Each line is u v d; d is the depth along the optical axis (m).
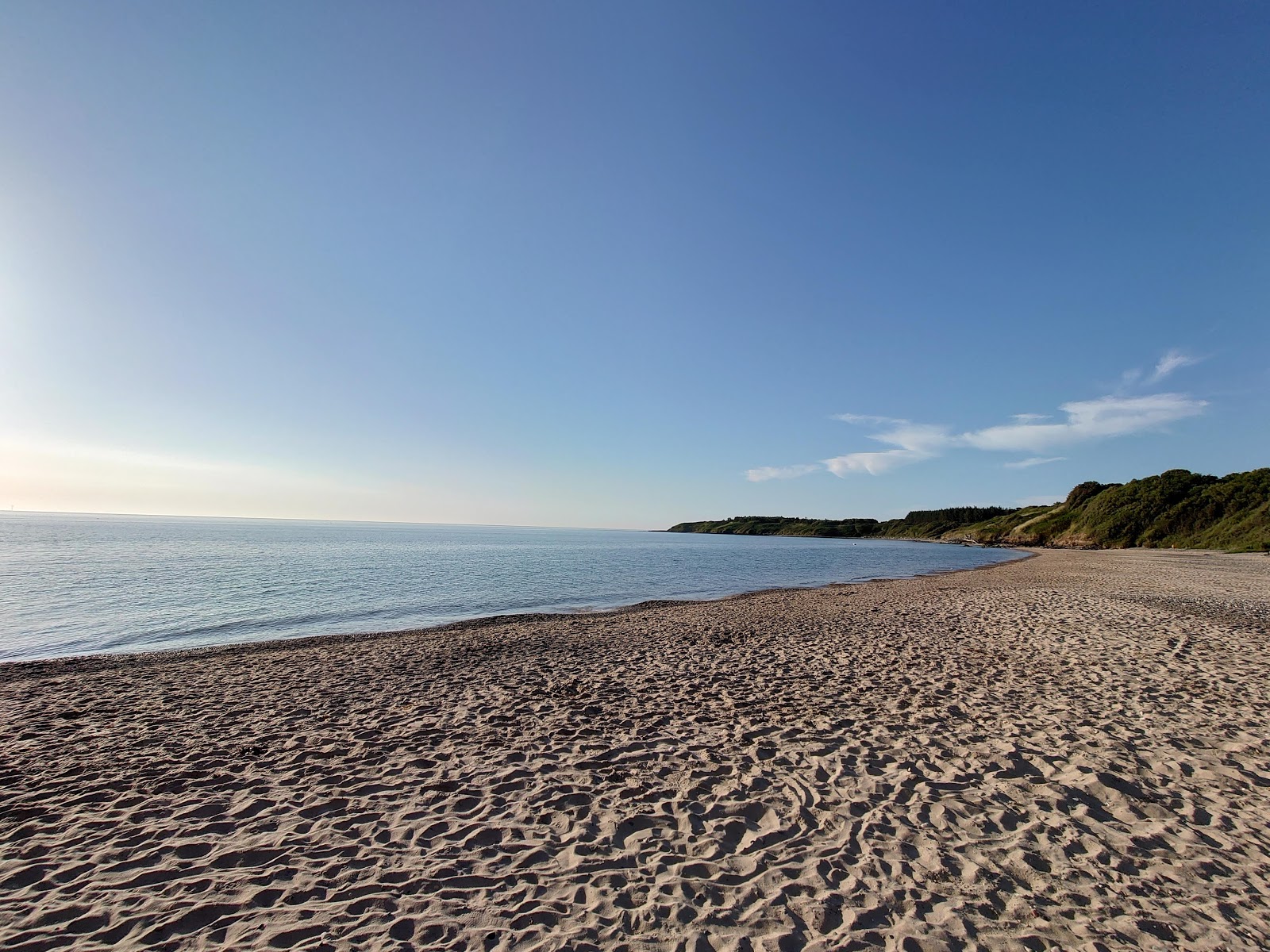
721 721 7.88
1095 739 6.85
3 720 8.36
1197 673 9.54
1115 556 53.34
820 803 5.50
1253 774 5.86
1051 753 6.48
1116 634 12.80
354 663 12.01
